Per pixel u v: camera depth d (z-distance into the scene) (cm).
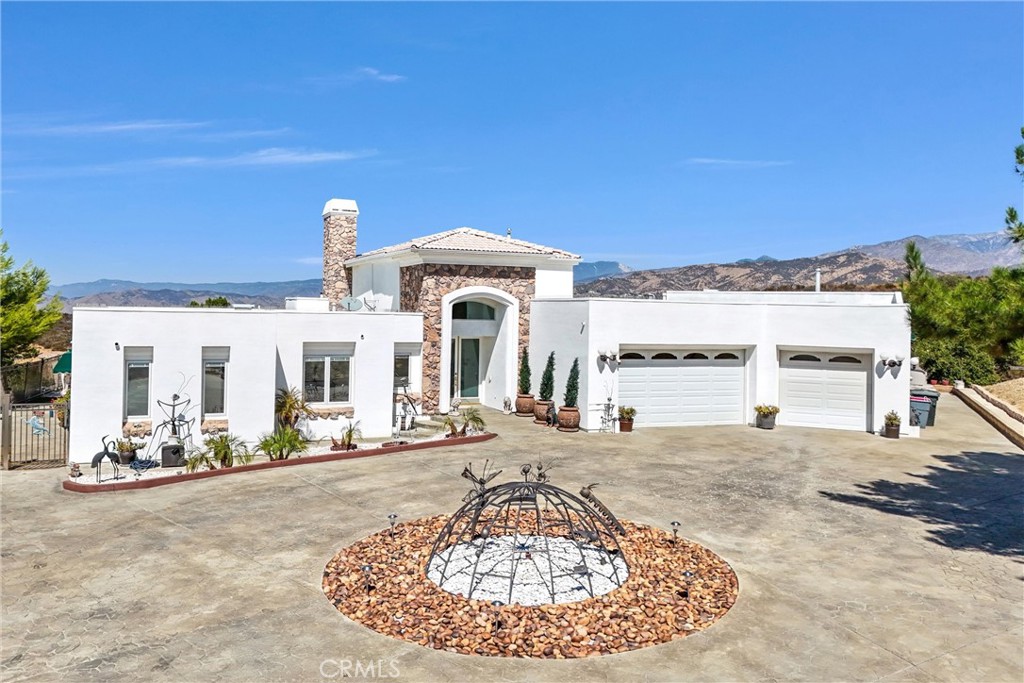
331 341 2198
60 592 1024
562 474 1770
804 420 2514
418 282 2662
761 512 1452
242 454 1923
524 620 908
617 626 907
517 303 2777
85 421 1847
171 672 803
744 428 2475
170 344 1922
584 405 2395
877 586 1072
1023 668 835
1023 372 3669
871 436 2342
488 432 2306
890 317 2347
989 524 1384
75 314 1831
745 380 2561
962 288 1661
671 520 1388
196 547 1212
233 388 1992
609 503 1503
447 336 2662
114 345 1869
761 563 1161
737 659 843
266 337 2022
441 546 1141
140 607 975
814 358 2498
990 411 2716
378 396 2255
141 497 1530
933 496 1588
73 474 1662
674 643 877
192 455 1892
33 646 863
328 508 1445
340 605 979
